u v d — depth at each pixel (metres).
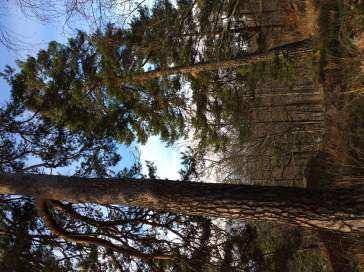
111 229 7.78
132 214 8.35
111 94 11.69
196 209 5.55
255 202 5.27
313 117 17.06
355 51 8.84
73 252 7.82
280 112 17.27
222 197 5.42
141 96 12.42
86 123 11.02
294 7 13.04
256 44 14.35
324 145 9.90
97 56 11.50
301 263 10.98
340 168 8.94
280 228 10.36
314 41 10.65
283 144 17.30
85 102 11.15
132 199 5.88
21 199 7.62
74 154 8.84
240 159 17.09
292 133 17.33
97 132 10.59
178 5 12.27
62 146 8.68
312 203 5.04
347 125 9.06
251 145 17.03
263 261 8.13
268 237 10.20
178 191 5.67
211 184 5.68
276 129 17.45
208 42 12.66
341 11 9.01
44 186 6.34
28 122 8.47
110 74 11.55
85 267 7.76
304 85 16.02
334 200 4.96
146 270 8.04
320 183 9.40
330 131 9.59
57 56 10.81
